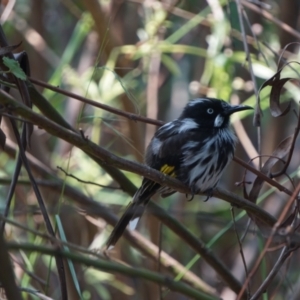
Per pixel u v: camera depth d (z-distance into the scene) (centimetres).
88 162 1184
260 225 751
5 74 659
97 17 1089
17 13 1389
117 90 1121
